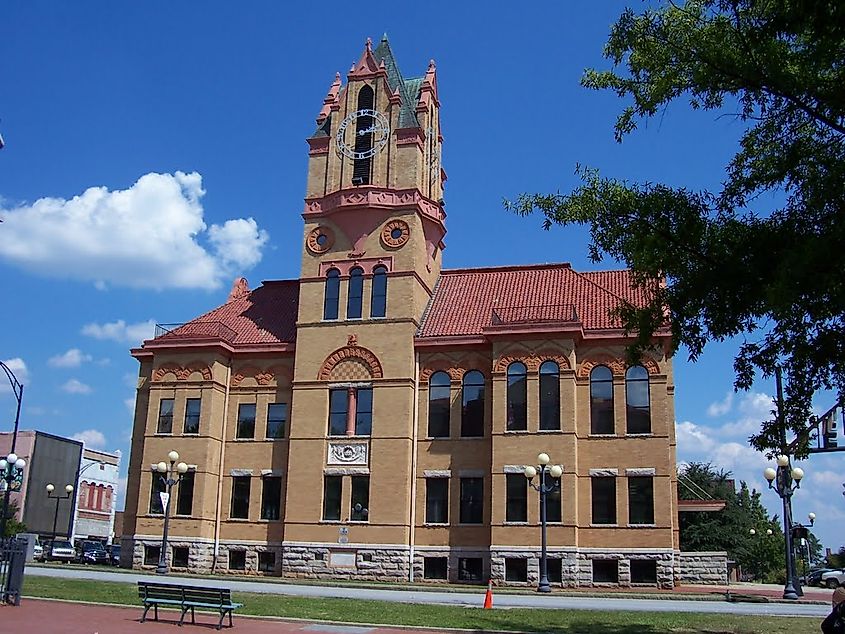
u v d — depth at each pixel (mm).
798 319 17188
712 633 22422
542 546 38656
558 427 43594
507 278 52125
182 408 49469
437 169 54406
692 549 63469
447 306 50438
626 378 44438
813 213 17234
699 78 17859
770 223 18156
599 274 50969
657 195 19234
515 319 45531
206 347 49625
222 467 49625
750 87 17406
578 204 20219
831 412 20875
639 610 28719
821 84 16672
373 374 47375
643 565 42000
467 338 46875
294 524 46469
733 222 18609
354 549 45281
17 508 81438
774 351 18281
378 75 51594
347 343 48125
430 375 47438
